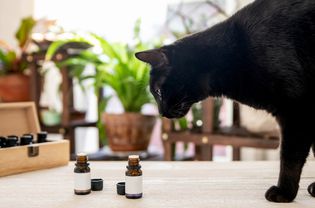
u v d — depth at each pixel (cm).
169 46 76
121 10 178
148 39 159
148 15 177
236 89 71
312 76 62
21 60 157
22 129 89
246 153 157
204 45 72
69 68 147
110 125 134
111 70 135
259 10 67
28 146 78
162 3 175
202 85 75
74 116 155
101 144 160
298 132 62
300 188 68
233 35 69
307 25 62
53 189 66
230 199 61
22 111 90
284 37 63
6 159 75
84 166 63
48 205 58
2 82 154
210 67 72
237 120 139
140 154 139
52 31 168
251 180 71
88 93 174
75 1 183
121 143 135
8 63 157
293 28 63
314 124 62
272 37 63
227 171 78
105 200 60
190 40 74
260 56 64
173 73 76
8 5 190
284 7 64
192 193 64
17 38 159
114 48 132
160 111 82
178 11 173
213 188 66
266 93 65
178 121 132
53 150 82
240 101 72
